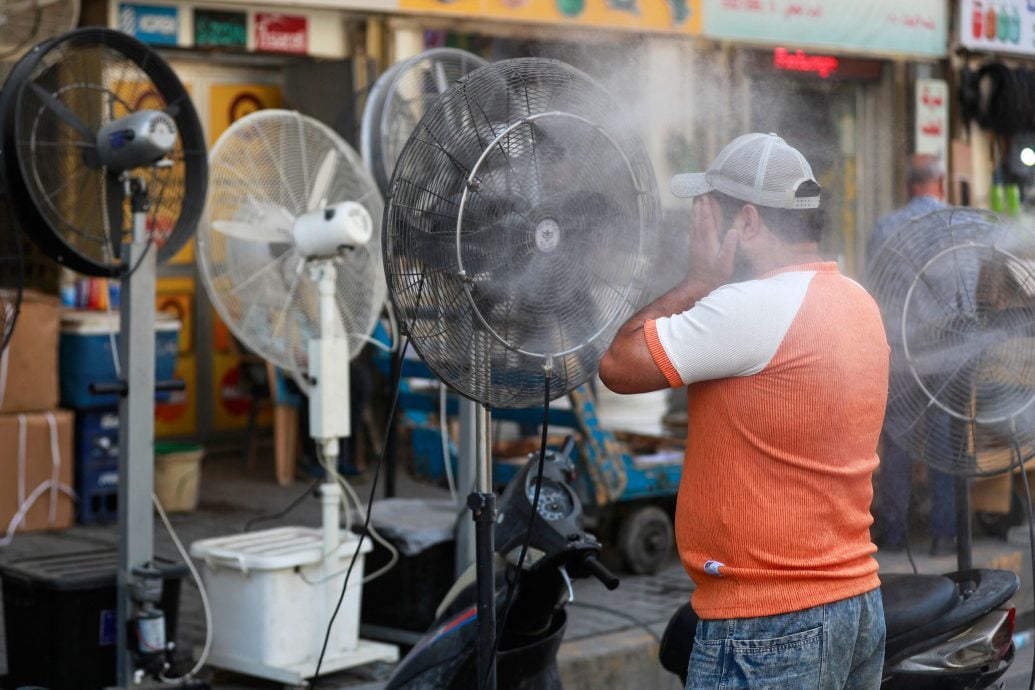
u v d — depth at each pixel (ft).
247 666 15.30
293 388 27.12
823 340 8.79
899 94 36.65
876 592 9.14
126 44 14.30
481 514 10.11
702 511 8.98
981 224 12.96
